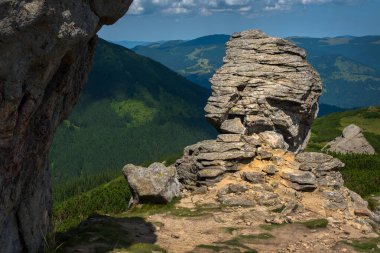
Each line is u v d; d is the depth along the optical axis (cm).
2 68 1324
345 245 2375
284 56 4178
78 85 2056
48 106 1705
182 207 3123
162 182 3269
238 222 2741
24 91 1441
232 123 4038
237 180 3462
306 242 2406
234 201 3103
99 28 1792
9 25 1284
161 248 2173
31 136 1642
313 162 3556
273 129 4062
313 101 4228
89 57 2081
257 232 2555
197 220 2791
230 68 4200
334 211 3041
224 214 2888
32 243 1761
